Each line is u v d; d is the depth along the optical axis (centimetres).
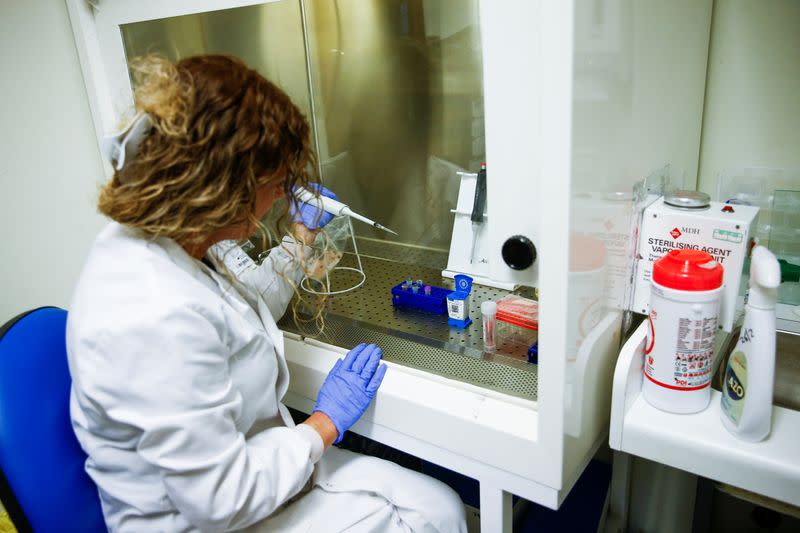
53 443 92
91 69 171
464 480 148
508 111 78
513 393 97
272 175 87
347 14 156
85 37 167
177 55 160
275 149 84
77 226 207
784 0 123
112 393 78
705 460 82
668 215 93
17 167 190
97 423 85
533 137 77
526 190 81
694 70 121
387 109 161
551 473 87
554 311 76
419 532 103
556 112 67
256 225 90
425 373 105
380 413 107
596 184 78
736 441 81
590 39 69
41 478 89
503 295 138
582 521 141
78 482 94
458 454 99
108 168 187
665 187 112
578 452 95
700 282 79
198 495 81
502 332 117
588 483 153
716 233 89
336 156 177
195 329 81
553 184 70
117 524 93
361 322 128
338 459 114
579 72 67
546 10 64
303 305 138
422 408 99
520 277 88
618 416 88
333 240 156
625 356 87
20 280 203
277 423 111
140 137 78
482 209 142
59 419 94
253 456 90
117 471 89
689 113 123
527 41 73
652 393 89
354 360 108
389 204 173
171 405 78
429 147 158
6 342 92
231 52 166
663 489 157
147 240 87
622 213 90
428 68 150
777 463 76
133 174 80
